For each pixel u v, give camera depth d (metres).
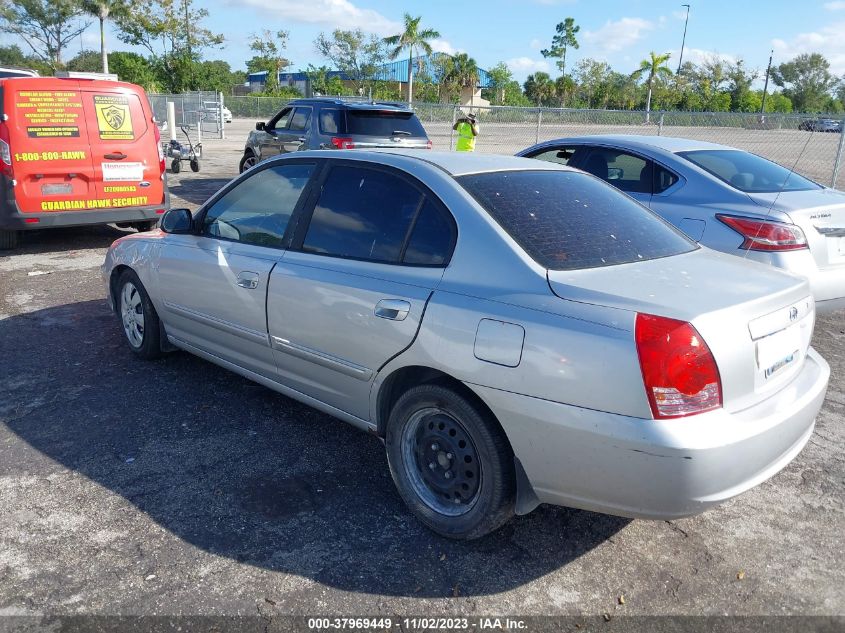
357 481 3.61
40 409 4.36
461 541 3.12
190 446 3.93
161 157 8.91
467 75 54.50
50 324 6.00
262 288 3.82
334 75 54.69
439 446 3.12
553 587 2.85
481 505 2.95
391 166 3.49
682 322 2.48
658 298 2.63
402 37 49.22
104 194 8.43
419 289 3.09
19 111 7.76
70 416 4.27
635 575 2.93
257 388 4.75
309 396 3.82
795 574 2.96
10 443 3.93
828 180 13.44
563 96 67.69
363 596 2.77
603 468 2.57
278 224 3.93
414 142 11.89
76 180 8.20
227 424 4.21
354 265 3.42
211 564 2.93
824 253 5.35
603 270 2.92
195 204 12.05
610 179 6.54
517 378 2.71
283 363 3.87
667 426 2.45
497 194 3.25
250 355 4.11
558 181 3.62
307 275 3.57
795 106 62.97
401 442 3.24
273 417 4.32
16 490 3.45
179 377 4.91
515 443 2.77
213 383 4.82
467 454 3.02
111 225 10.62
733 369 2.56
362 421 3.52
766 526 3.30
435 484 3.16
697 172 5.96
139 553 2.99
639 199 6.17
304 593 2.77
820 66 61.53
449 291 3.00
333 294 3.41
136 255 4.91
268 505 3.37
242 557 2.98
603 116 16.08
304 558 2.98
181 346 4.80
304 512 3.32
